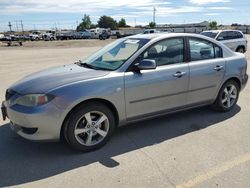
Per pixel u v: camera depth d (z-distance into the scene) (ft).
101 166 12.34
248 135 15.44
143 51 14.89
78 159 12.99
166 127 16.65
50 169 12.14
